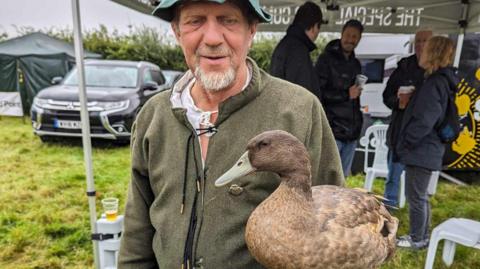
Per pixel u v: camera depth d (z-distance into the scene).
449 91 3.32
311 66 3.48
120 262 1.62
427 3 5.31
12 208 4.54
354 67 4.05
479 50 5.55
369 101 6.02
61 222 4.21
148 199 1.62
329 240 1.08
